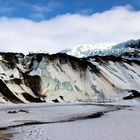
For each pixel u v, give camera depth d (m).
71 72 119.69
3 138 29.16
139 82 138.00
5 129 36.44
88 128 34.53
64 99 104.56
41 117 51.41
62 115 55.25
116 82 128.75
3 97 84.81
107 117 48.16
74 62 124.88
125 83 132.25
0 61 103.19
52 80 108.19
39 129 34.81
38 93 100.44
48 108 67.56
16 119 47.56
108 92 120.06
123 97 117.00
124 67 147.25
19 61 116.19
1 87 88.06
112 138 27.38
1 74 96.44
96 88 118.88
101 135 29.16
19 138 28.80
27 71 111.31
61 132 31.86
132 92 121.12
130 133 29.88
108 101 105.56
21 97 91.25
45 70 110.88
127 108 72.00
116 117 47.34
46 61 116.06
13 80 96.56
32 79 103.25
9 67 103.69
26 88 98.31
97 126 36.25
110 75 132.50
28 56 121.94
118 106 80.25
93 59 143.25
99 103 94.31
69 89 111.06
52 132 32.06
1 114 52.78
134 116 48.25
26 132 32.84
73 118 50.69
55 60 120.44
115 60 149.88
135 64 157.75
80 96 111.50
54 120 47.84
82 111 63.41
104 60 145.88
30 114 54.78
